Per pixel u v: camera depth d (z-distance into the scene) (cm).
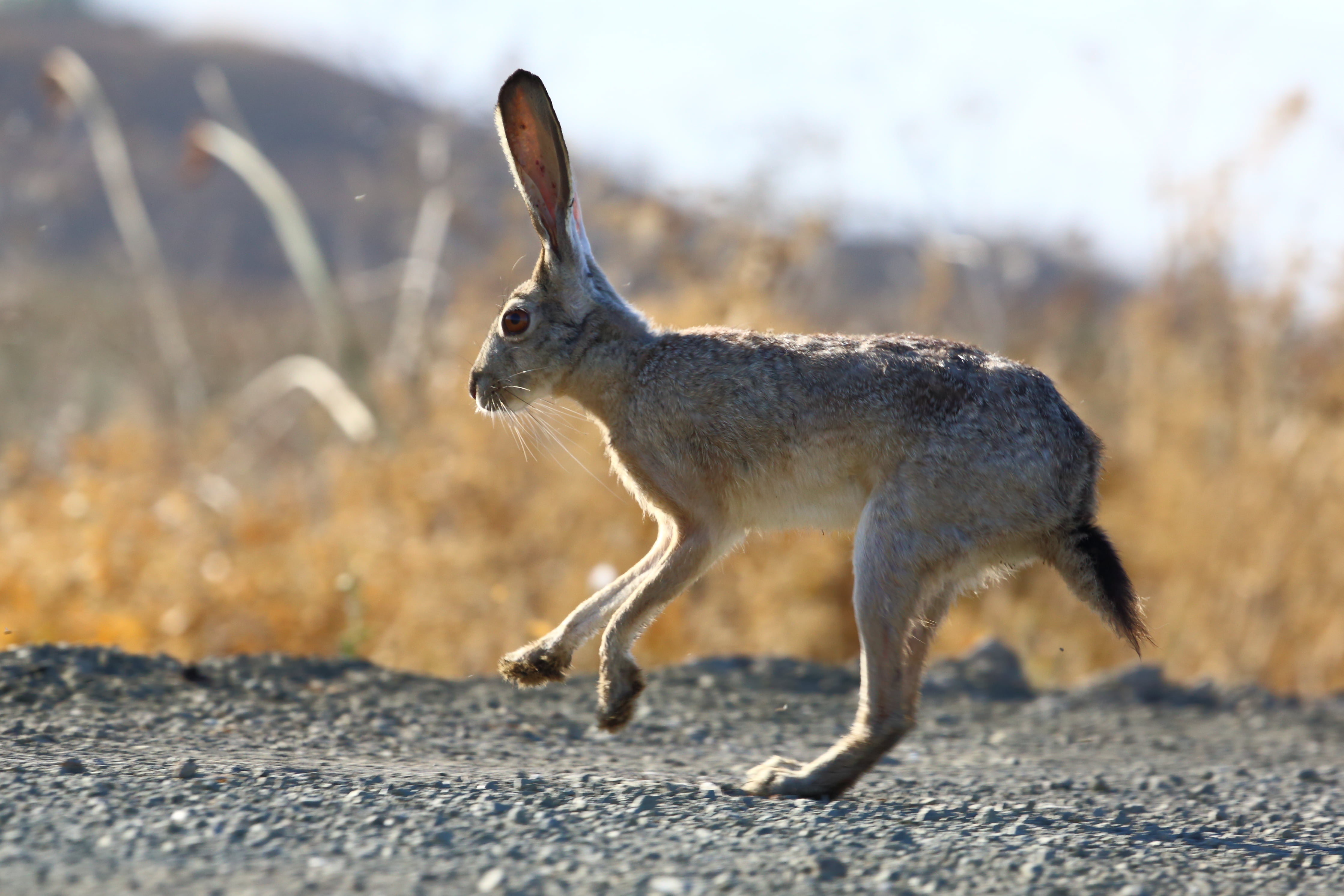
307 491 4634
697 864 1516
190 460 5012
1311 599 4125
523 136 2206
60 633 3192
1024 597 4316
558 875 1445
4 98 14750
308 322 9750
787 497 2064
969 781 2303
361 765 2058
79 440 4469
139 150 15000
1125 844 1791
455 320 4638
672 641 3638
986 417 1923
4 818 1548
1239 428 4622
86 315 8144
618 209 4859
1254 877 1652
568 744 2419
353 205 13275
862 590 1947
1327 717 3162
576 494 3956
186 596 3419
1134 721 3047
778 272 4634
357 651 3188
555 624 3566
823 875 1495
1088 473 1973
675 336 2181
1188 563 4269
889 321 5803
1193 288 4888
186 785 1758
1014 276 6291
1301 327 4731
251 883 1361
